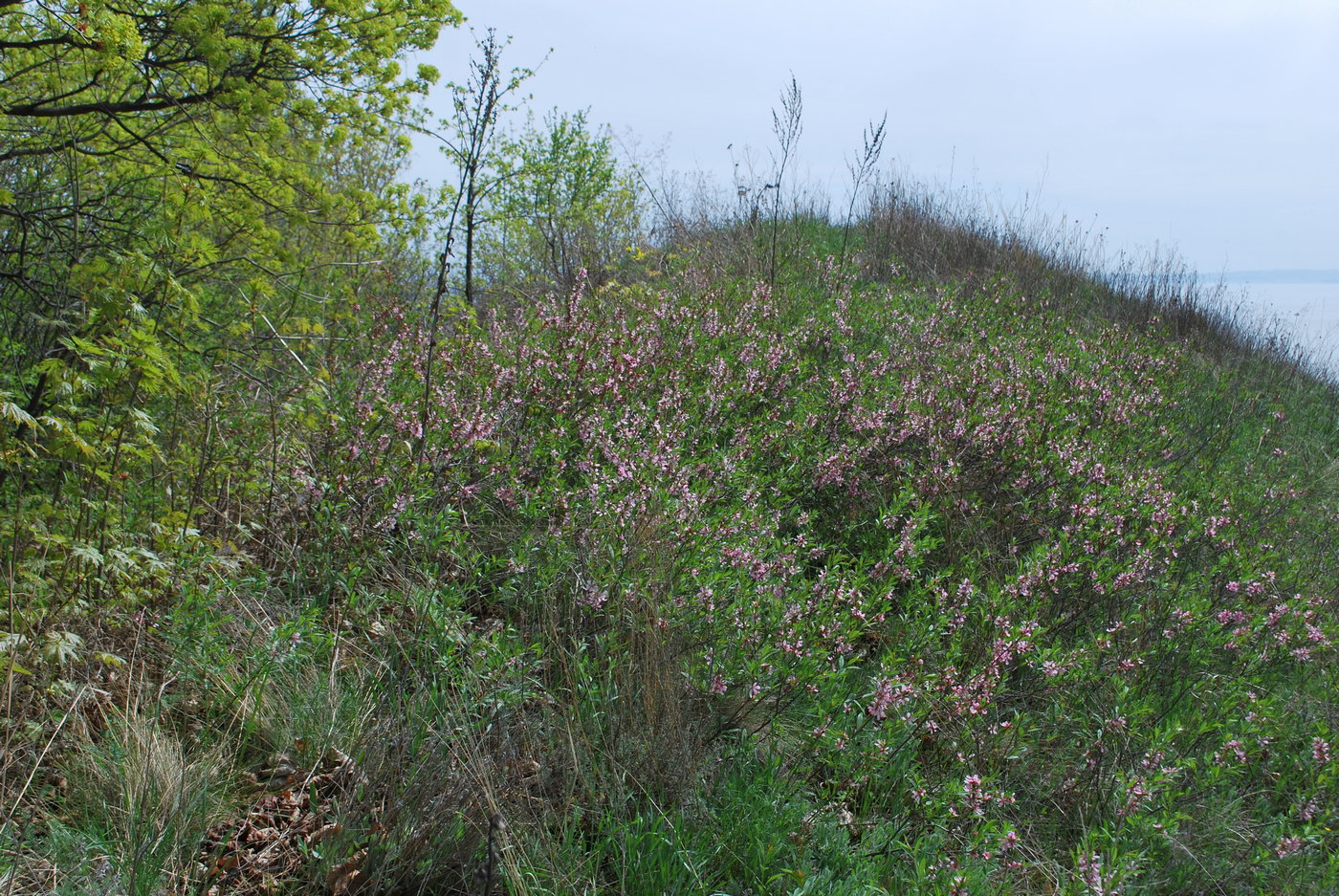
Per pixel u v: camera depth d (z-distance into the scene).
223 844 2.48
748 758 3.17
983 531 4.84
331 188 6.36
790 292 8.08
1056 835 3.31
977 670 3.52
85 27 3.71
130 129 4.47
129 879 2.31
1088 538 4.84
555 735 3.05
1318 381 10.88
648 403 5.18
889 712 3.34
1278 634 4.49
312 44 4.57
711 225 10.68
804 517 4.54
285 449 4.13
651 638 3.26
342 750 2.89
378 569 3.73
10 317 4.71
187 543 3.34
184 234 4.02
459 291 7.32
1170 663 4.18
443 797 2.64
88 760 2.65
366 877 2.47
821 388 5.80
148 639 3.15
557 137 8.61
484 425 4.19
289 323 4.98
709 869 2.73
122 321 3.23
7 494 3.55
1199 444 7.43
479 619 3.67
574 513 3.96
